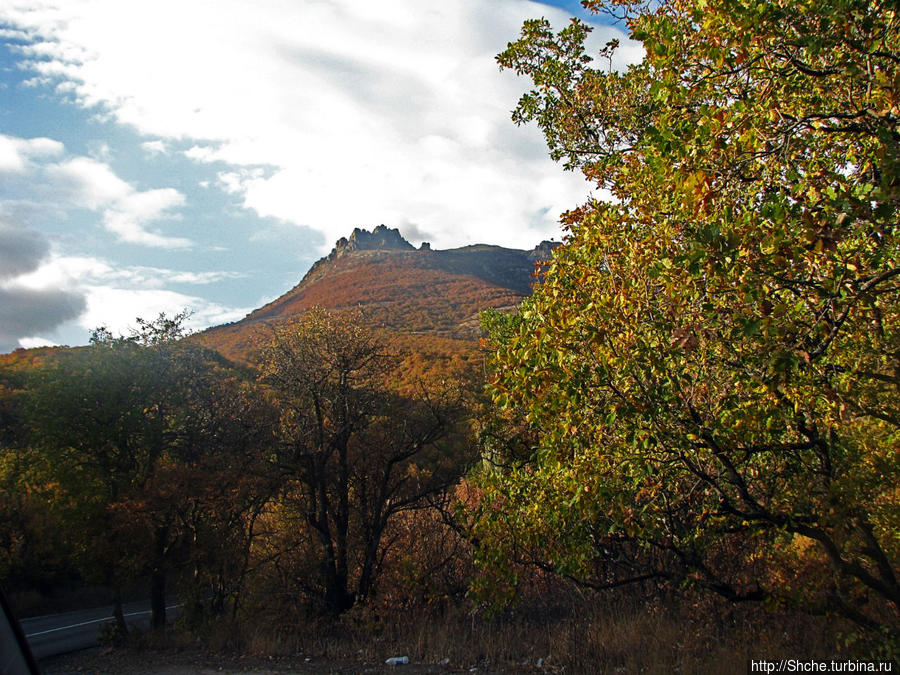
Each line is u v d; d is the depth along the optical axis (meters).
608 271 6.29
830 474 6.38
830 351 5.63
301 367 19.31
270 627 17.31
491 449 13.88
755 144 4.69
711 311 4.93
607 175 8.16
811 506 6.72
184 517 19.17
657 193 5.55
